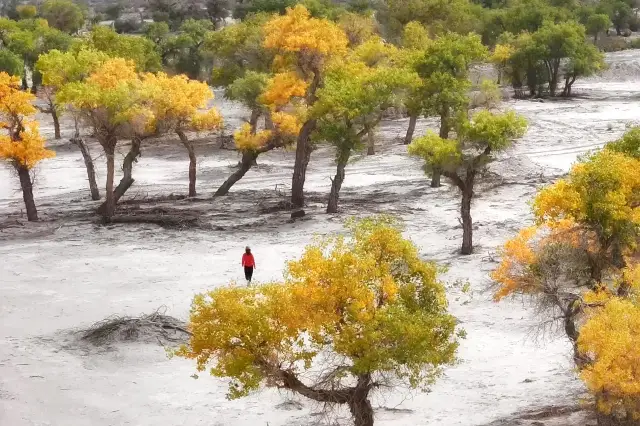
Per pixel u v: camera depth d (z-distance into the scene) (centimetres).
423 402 2202
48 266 3866
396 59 6303
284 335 1695
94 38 9381
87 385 2439
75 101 4797
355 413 1778
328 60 5166
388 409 2147
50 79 5738
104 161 7550
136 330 2836
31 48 11012
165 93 5247
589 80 11375
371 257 1728
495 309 3000
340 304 1702
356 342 1650
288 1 12731
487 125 3666
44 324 3012
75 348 2759
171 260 3900
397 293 1723
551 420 1975
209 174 6756
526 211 4634
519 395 2203
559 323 2714
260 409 2223
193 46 11588
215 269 3700
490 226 4303
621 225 2298
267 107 5781
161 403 2294
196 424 2139
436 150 3634
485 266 3550
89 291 3419
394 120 8531
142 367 2591
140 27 18512
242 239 4288
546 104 9356
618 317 1733
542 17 12556
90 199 5916
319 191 5672
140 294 3350
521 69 10075
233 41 8506
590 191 2327
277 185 6025
